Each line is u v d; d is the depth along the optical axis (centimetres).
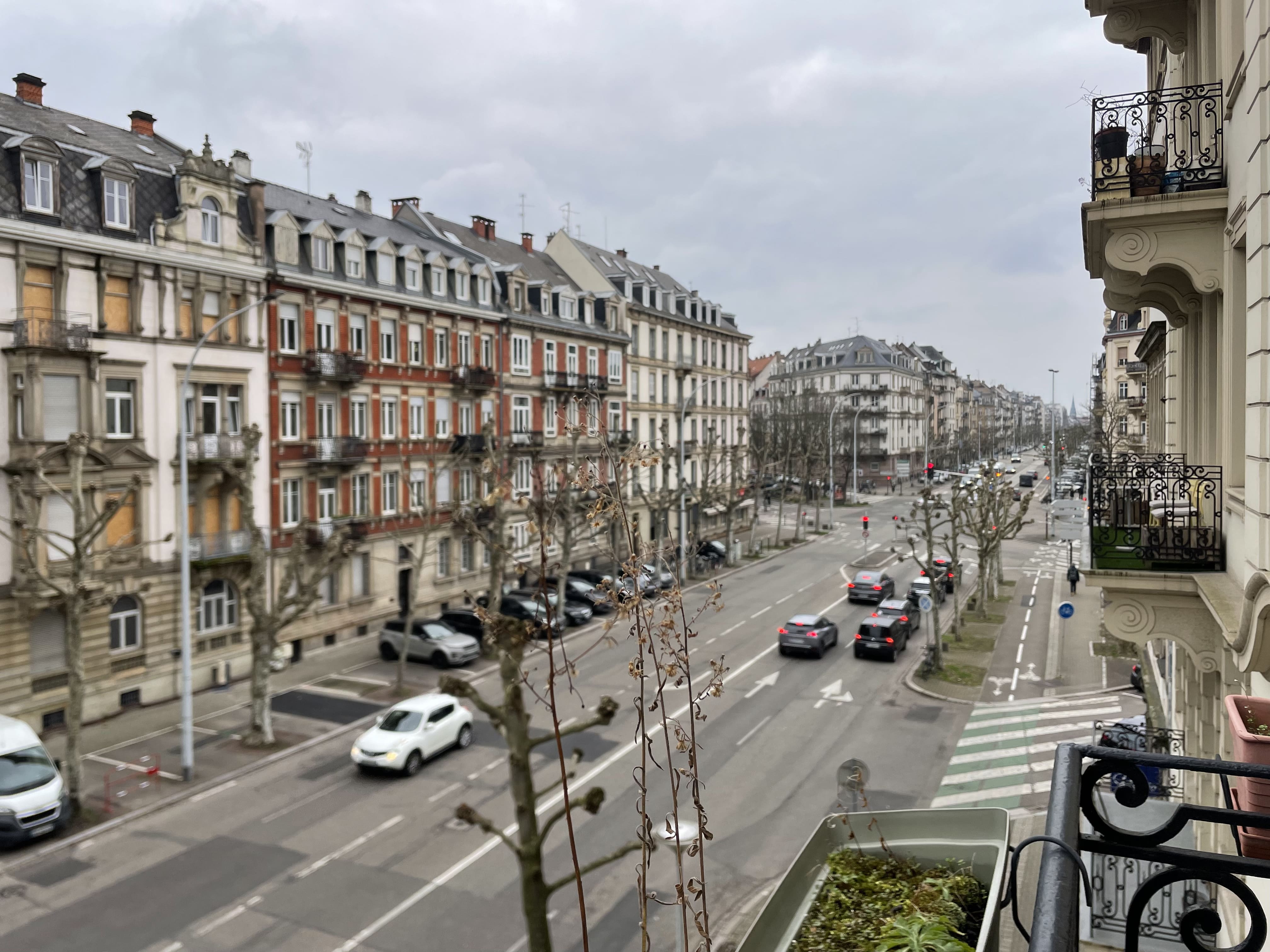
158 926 1309
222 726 2267
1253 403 610
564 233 5303
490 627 587
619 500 678
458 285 3741
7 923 1320
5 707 2112
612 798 1772
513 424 4066
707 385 6144
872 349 10925
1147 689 2467
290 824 1675
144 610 2438
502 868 1491
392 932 1295
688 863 1494
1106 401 6144
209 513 2673
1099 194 824
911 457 11175
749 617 3600
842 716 2312
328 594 3123
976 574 4753
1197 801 1115
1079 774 229
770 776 1894
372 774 1938
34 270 2211
